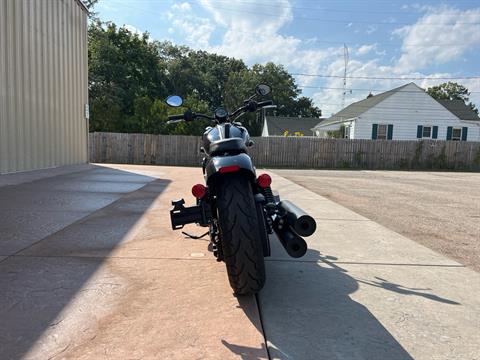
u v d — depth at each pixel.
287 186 9.62
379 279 3.18
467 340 2.23
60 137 11.56
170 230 4.45
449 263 3.69
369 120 25.94
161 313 2.41
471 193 9.89
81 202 5.98
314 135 39.78
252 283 2.50
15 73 9.02
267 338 2.17
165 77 46.06
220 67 58.12
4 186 7.36
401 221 5.83
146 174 10.94
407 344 2.16
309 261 3.61
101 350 1.98
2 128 8.60
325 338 2.19
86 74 13.66
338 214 6.02
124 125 26.17
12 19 8.84
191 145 20.66
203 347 2.05
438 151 22.17
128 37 31.94
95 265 3.22
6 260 3.27
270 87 3.83
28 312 2.36
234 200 2.53
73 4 12.38
